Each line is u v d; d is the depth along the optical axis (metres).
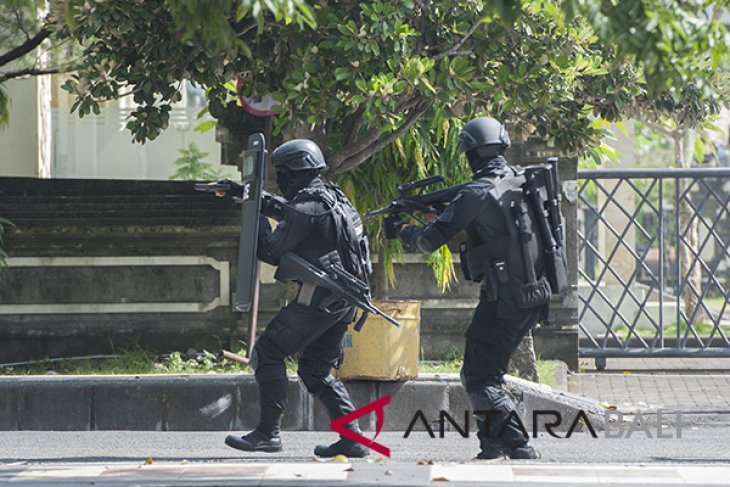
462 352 47.47
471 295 47.59
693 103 43.12
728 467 25.92
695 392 44.78
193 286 47.25
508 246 28.56
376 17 36.22
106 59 40.03
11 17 44.66
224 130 47.59
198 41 34.91
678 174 51.47
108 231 47.12
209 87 40.78
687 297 75.50
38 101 65.31
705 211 113.88
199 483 23.92
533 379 42.81
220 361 45.16
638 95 43.34
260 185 29.62
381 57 37.41
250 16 37.38
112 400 37.88
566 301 49.16
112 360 45.06
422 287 47.75
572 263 49.09
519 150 48.44
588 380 48.12
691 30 21.17
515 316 28.67
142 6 38.00
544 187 29.22
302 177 30.23
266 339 29.97
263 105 41.38
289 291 45.38
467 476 24.59
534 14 38.38
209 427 37.84
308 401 37.66
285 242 29.52
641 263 51.56
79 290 47.25
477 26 38.59
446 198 29.52
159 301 47.22
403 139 44.06
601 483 23.72
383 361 37.34
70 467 26.58
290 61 39.91
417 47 39.44
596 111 43.31
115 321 47.28
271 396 30.00
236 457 30.19
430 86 37.03
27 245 47.16
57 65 48.28
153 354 46.91
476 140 29.09
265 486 23.52
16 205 47.16
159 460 29.50
